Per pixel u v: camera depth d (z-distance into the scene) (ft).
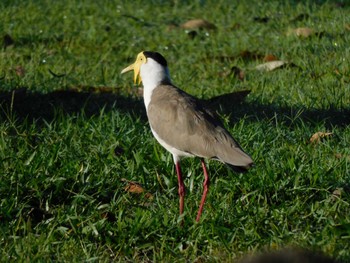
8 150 39.52
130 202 35.78
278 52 58.85
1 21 67.87
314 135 41.22
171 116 34.73
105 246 32.86
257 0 74.08
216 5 73.56
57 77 53.31
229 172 37.29
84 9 72.49
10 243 32.71
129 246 32.42
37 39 63.98
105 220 33.94
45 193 35.99
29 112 46.60
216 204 35.22
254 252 30.58
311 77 52.60
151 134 42.19
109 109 47.47
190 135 34.01
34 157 38.17
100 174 37.27
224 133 33.88
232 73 54.13
